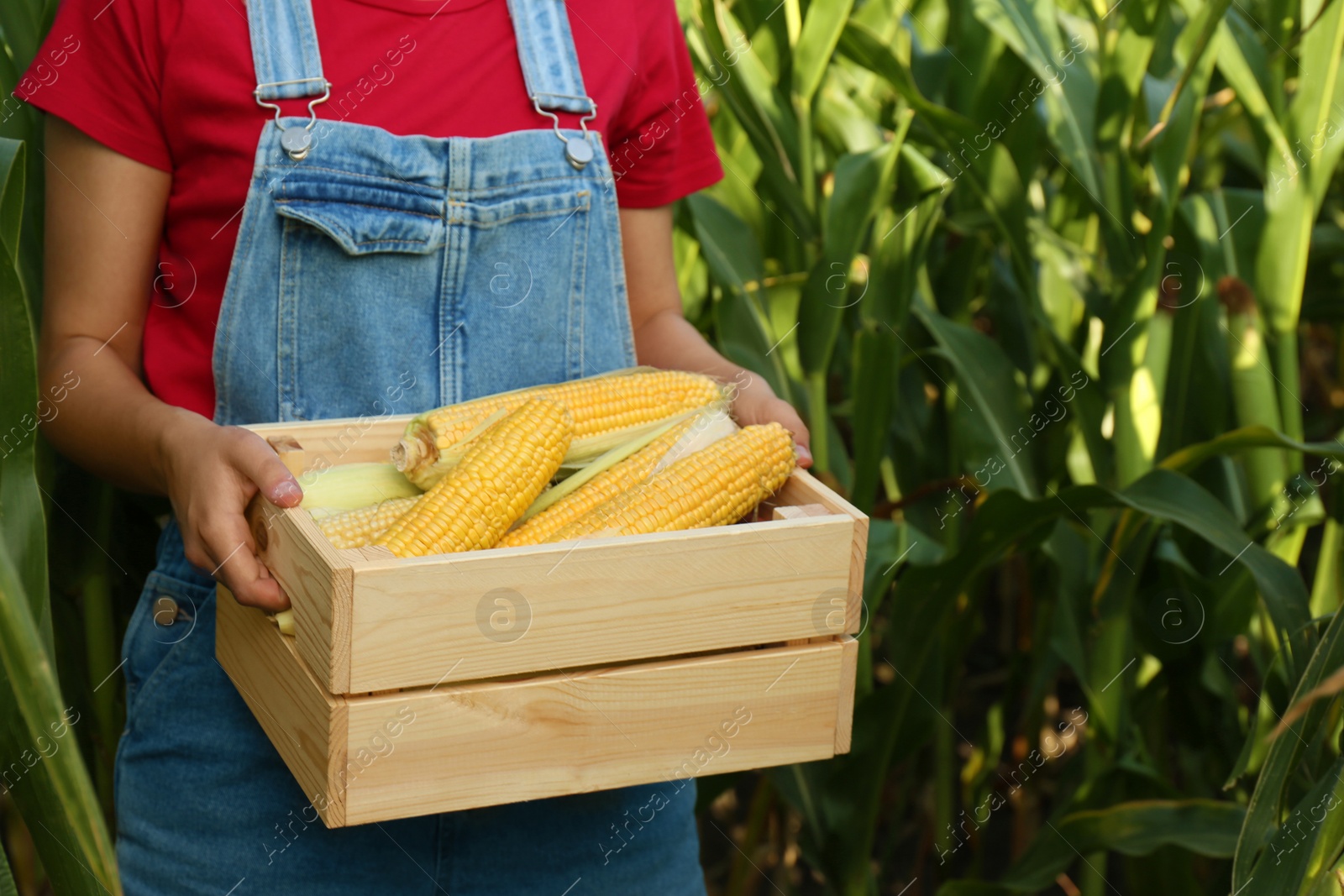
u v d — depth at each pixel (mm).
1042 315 1665
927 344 1954
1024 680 2059
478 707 788
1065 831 1577
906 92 1563
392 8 1010
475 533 837
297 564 798
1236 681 1843
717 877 2213
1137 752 1725
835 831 1661
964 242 1938
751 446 954
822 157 1854
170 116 968
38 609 869
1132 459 1623
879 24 1735
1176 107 1544
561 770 829
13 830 1599
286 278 1002
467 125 1044
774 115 1634
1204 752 1874
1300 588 1371
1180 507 1398
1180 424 1737
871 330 1626
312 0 991
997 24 1554
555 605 792
